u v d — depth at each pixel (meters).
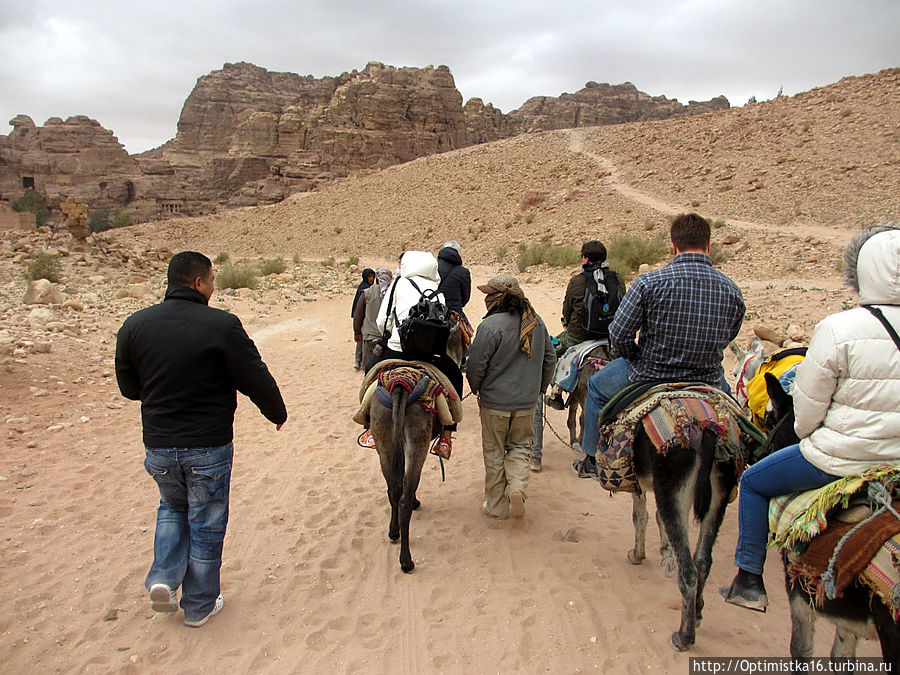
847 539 2.90
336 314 19.86
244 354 4.23
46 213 120.00
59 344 12.02
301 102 155.12
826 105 52.28
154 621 4.48
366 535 5.90
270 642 4.32
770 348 11.08
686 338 4.33
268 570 5.23
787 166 42.22
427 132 145.25
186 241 71.12
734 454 3.98
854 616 2.90
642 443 4.20
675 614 4.67
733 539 5.97
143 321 4.19
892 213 29.84
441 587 5.04
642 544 5.35
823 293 15.35
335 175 132.00
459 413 5.50
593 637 4.40
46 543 5.43
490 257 42.00
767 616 4.67
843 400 3.10
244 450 8.11
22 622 4.39
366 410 5.44
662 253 25.33
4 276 25.94
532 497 6.84
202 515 4.34
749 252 24.17
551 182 59.31
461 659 4.18
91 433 8.08
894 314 2.99
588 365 6.37
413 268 5.96
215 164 150.00
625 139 66.44
